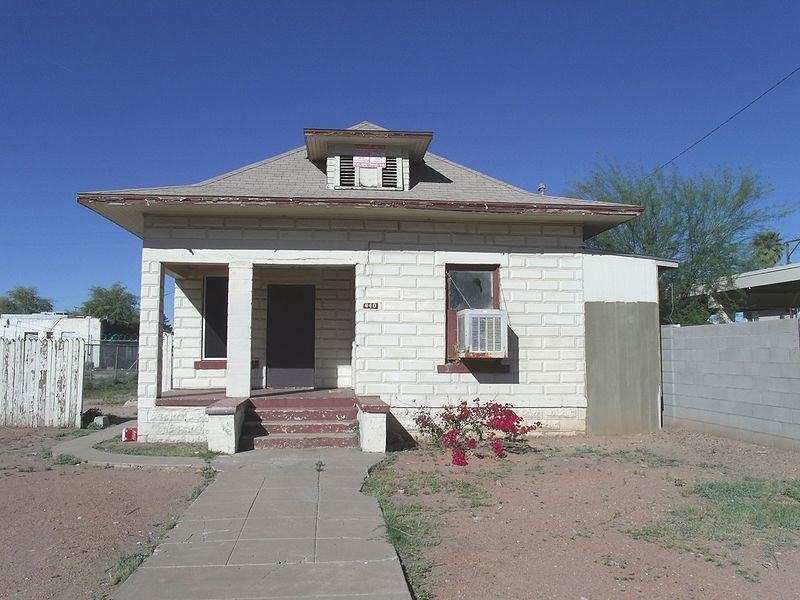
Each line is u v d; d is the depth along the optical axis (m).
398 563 5.41
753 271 23.61
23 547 5.92
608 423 12.14
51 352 13.89
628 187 24.75
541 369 12.00
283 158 13.97
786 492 7.59
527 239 12.13
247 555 5.59
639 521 6.66
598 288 12.27
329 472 8.83
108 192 10.80
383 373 11.66
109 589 4.95
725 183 23.78
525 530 6.40
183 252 11.39
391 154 12.70
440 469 9.18
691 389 12.20
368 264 11.74
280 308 13.79
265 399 11.46
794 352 9.98
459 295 12.02
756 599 4.79
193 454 10.09
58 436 12.60
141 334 11.30
